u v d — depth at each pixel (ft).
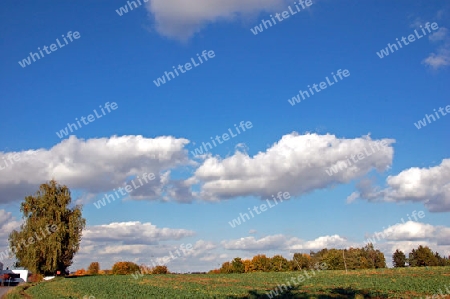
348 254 368.89
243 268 381.60
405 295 137.59
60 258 244.22
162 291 167.73
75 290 172.35
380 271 250.78
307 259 398.21
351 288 161.89
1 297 159.22
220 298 141.90
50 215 249.75
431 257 384.27
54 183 261.65
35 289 182.09
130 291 167.43
